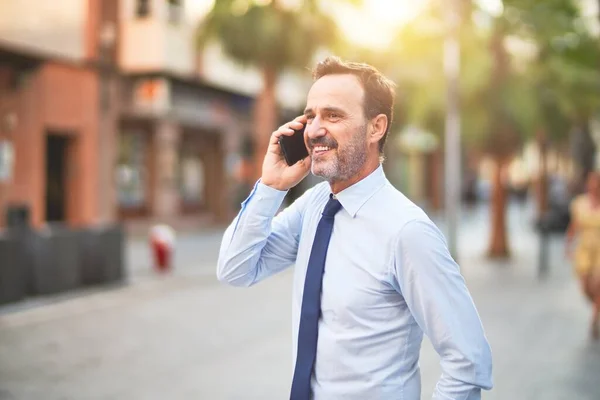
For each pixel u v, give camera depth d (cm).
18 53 1619
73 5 1809
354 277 196
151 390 574
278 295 1094
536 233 2447
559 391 568
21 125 1659
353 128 199
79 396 556
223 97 2433
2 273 938
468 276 1327
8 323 851
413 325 200
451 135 1495
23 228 1034
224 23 1923
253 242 220
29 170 1677
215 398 552
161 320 880
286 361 671
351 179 203
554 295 1092
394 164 3762
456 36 1473
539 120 1516
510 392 565
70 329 822
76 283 1095
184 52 2136
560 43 1609
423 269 189
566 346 736
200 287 1173
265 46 1908
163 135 2138
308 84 2991
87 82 1866
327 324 200
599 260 790
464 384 190
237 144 2542
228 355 695
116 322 865
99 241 1145
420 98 1557
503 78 1516
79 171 1861
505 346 736
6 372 629
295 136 215
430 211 4062
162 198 2166
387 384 194
